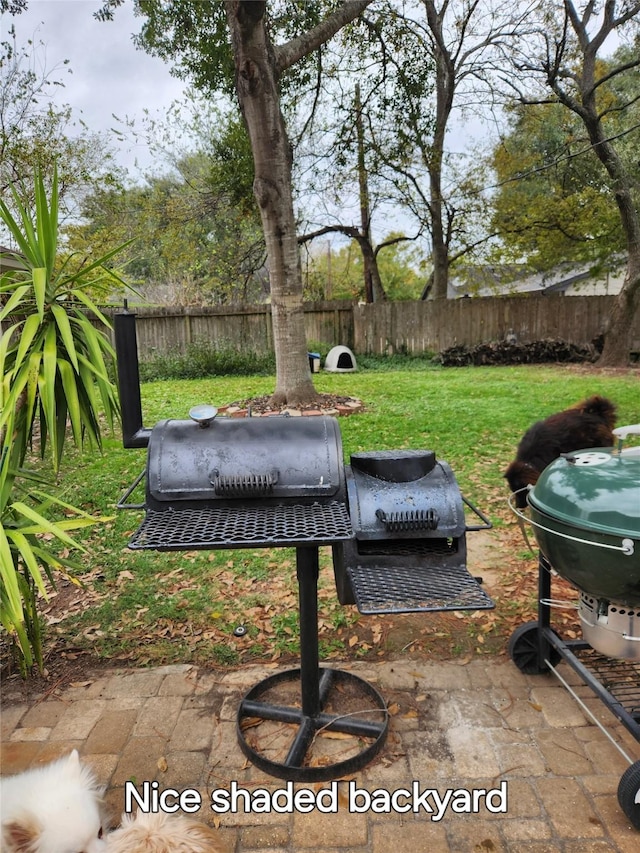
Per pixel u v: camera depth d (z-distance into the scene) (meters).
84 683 2.59
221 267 17.56
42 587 1.94
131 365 2.02
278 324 7.72
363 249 18.23
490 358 13.41
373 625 2.99
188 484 1.81
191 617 3.12
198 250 17.05
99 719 2.35
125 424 2.04
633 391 8.95
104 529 4.30
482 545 3.95
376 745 2.09
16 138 10.80
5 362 2.21
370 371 12.89
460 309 14.39
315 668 2.20
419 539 1.99
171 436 1.92
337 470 1.86
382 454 2.04
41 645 2.75
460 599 1.61
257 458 1.85
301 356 7.83
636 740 1.93
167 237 15.30
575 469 1.92
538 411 7.62
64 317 2.18
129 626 3.05
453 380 10.82
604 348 12.56
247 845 1.77
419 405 8.20
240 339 13.93
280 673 2.57
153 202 14.87
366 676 2.57
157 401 8.97
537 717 2.29
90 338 2.28
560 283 23.05
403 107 13.38
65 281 2.37
